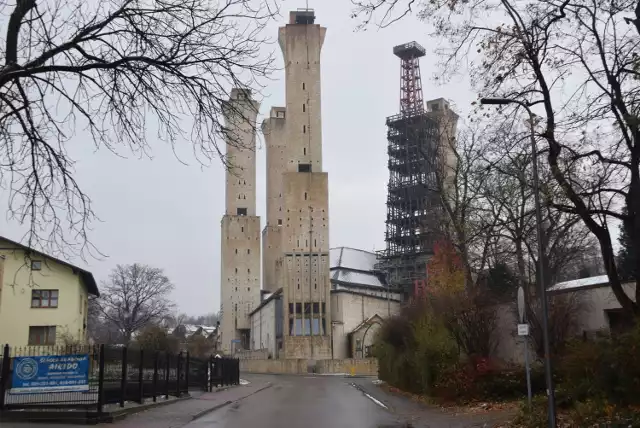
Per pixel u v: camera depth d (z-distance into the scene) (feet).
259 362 300.40
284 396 108.99
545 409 50.62
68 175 34.73
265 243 424.87
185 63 32.48
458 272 109.70
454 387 76.07
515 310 88.84
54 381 57.62
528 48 56.54
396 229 353.10
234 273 386.93
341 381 182.50
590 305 84.99
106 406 62.13
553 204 59.98
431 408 76.33
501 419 56.03
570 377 52.39
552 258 101.40
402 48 369.09
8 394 57.06
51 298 164.66
